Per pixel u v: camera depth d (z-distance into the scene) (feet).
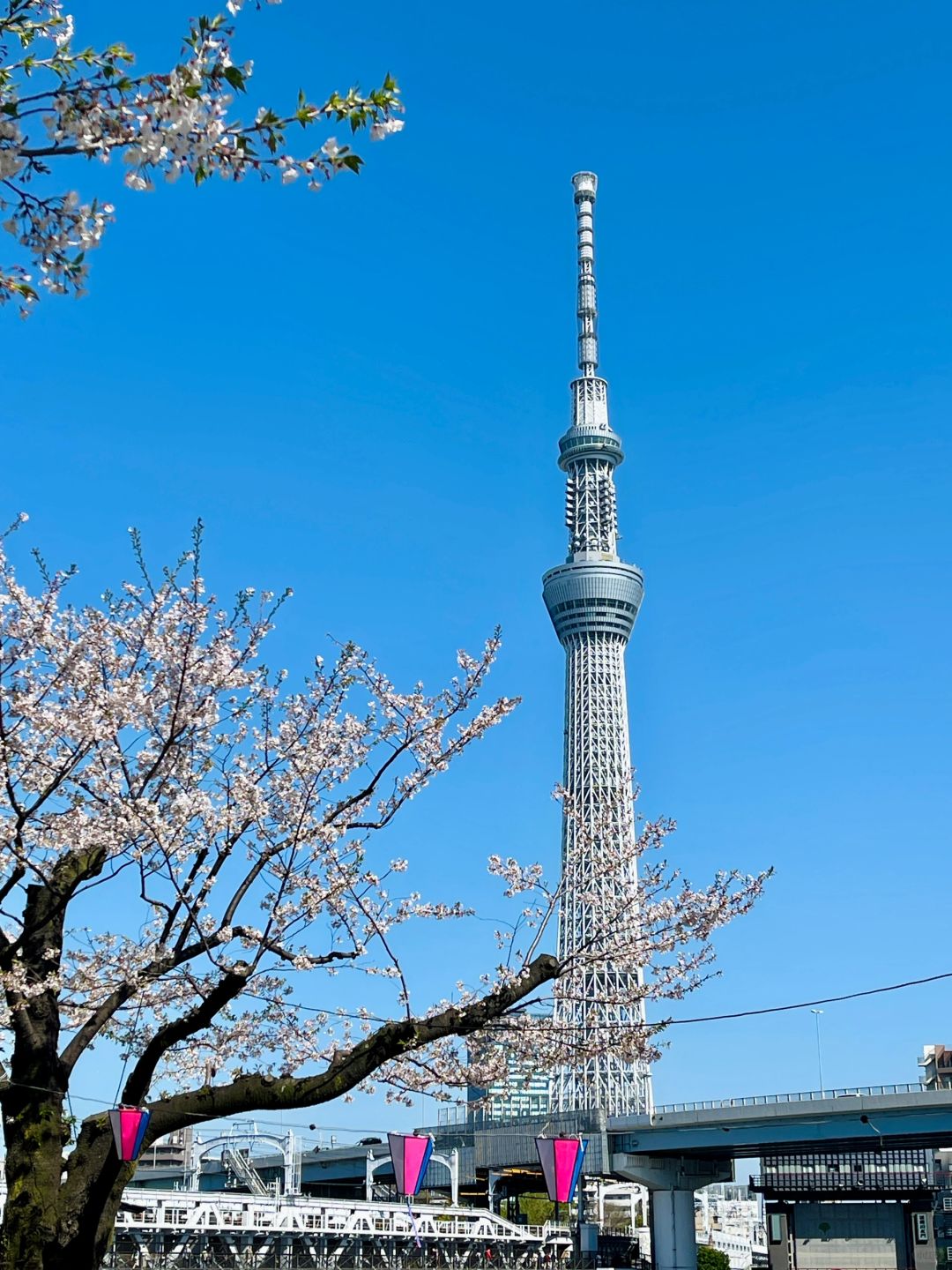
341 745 77.41
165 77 35.37
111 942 80.48
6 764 68.80
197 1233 363.35
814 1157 581.94
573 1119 448.24
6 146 34.73
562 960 79.41
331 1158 572.92
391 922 78.64
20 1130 66.85
